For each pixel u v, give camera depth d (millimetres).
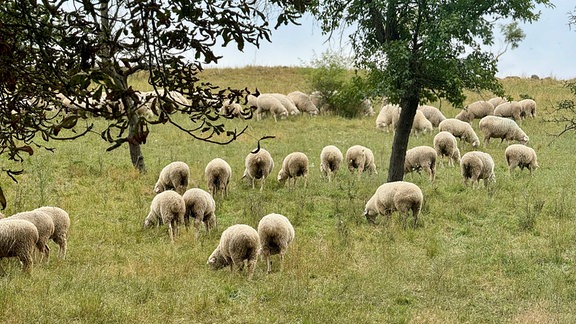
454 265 11484
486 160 17734
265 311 9070
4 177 16547
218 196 16312
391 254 11945
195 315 8852
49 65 3443
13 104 3496
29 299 8766
